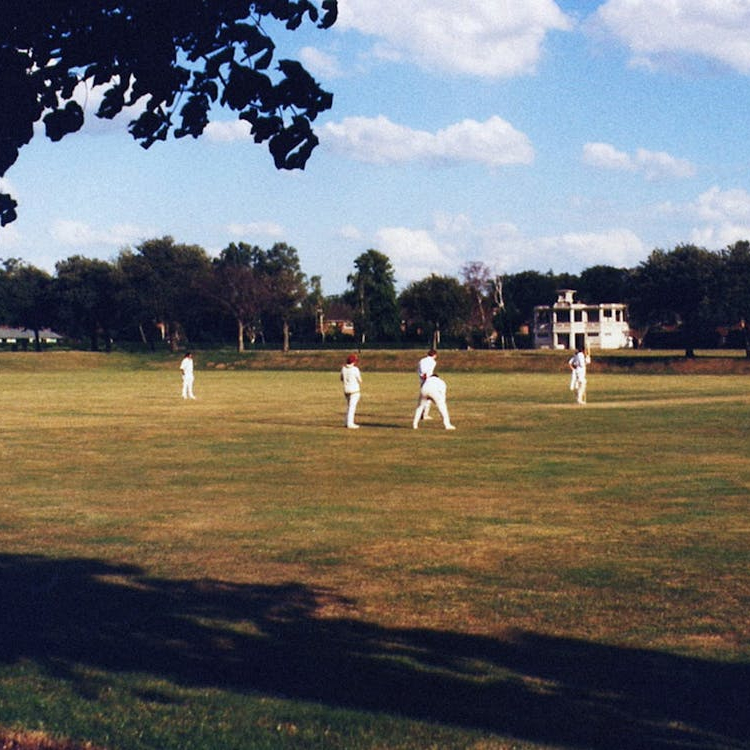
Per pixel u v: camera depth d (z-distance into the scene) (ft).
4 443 86.33
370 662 27.14
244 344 440.04
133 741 21.21
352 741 21.36
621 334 494.18
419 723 22.45
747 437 89.25
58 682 25.49
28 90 17.44
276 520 48.52
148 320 423.64
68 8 17.12
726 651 27.96
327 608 32.76
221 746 20.97
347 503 53.52
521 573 37.22
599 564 38.55
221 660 27.37
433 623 30.94
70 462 72.59
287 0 17.62
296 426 102.83
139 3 17.20
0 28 16.87
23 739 21.04
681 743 21.40
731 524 46.65
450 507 52.06
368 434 93.71
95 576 37.32
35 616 31.91
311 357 316.60
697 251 291.17
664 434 92.27
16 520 48.80
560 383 204.95
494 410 125.49
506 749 20.93
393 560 39.60
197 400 150.71
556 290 502.38
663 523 47.01
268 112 18.10
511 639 29.22
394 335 460.55
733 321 289.94
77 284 430.20
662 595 33.91
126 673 26.30
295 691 24.88
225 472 66.64
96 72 17.95
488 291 431.84
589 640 29.07
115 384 212.64
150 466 70.08
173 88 18.06
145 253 419.74
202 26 17.52
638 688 25.00
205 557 40.47
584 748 21.08
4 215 18.39
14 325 472.44
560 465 69.56
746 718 22.91
